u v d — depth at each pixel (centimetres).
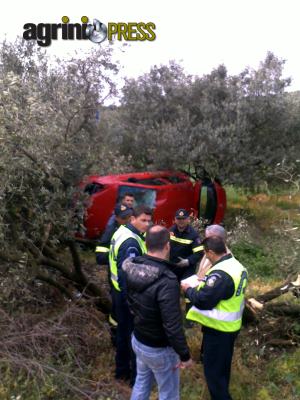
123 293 360
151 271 285
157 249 292
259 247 791
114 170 596
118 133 772
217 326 321
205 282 326
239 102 956
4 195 380
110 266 390
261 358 428
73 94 483
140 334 296
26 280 436
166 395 304
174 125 975
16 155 394
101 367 402
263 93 977
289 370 403
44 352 375
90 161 488
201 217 816
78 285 488
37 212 414
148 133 977
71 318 427
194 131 948
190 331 461
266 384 388
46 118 425
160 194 803
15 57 782
